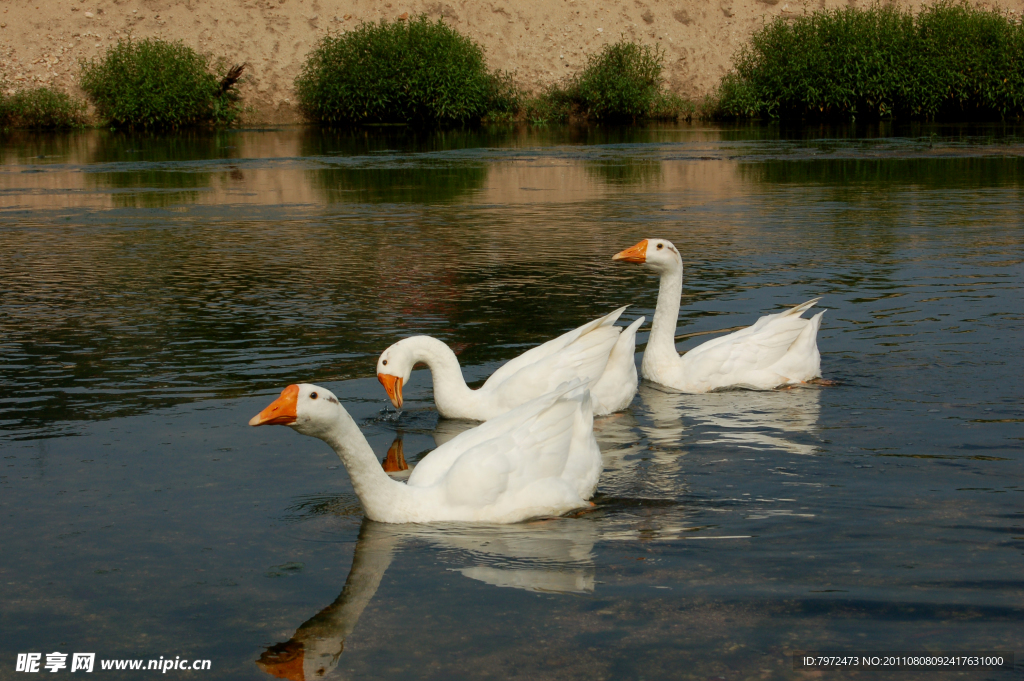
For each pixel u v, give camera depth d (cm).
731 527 458
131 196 1784
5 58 2958
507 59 3266
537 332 856
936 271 1080
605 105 3156
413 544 447
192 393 684
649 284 1047
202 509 486
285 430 609
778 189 1827
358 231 1414
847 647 349
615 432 615
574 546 441
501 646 353
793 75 3131
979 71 3145
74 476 529
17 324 881
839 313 905
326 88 3025
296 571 419
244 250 1267
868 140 2647
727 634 358
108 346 809
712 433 607
